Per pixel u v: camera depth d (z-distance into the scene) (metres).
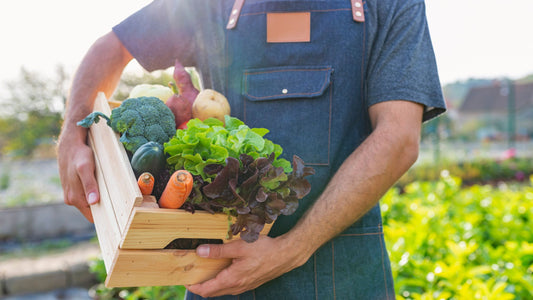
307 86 1.16
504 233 3.23
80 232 6.03
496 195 4.62
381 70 1.11
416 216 3.12
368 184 1.02
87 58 1.30
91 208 1.15
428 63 1.12
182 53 1.33
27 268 4.32
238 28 1.22
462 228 3.08
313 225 1.02
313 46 1.16
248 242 0.90
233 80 1.23
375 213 1.23
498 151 25.89
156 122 1.02
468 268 2.36
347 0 1.16
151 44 1.31
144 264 0.94
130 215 0.85
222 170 0.85
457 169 12.15
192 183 0.86
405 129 1.05
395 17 1.13
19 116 9.59
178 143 0.95
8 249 5.14
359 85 1.17
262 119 1.19
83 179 1.09
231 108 1.23
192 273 1.01
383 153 1.03
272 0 1.18
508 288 2.12
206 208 0.89
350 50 1.15
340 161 1.17
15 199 7.23
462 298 1.94
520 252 2.46
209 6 1.27
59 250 5.02
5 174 8.66
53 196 7.64
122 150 0.97
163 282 0.99
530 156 17.34
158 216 0.86
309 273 1.17
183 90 1.21
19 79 9.26
